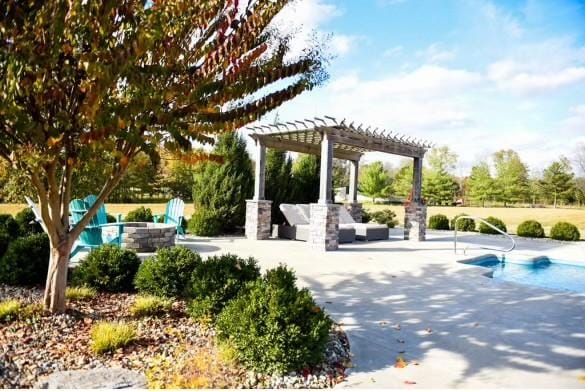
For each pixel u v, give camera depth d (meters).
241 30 3.09
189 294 4.31
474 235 15.24
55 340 3.38
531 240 14.14
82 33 2.55
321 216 9.64
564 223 14.63
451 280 6.64
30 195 6.14
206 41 3.31
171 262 4.84
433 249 10.52
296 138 11.98
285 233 11.93
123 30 2.82
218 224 12.24
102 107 2.79
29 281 5.29
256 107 3.27
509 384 3.08
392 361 3.47
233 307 3.39
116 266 5.10
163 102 3.10
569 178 34.41
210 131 3.33
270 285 3.55
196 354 3.29
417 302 5.30
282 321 3.16
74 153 3.29
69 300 4.53
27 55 2.36
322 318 3.37
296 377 3.04
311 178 14.88
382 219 18.23
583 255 10.64
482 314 4.84
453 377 3.18
